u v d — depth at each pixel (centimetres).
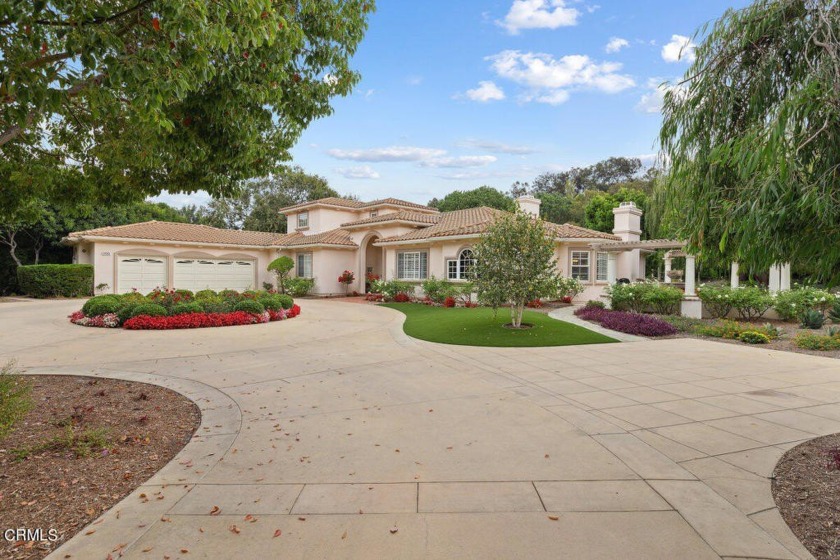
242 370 781
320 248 2661
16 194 760
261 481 361
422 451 422
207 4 423
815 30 325
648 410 548
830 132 301
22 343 1043
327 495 337
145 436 465
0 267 2530
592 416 524
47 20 378
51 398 602
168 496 336
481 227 1894
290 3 633
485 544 273
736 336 1152
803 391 640
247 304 1470
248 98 601
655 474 368
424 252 2266
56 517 307
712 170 369
